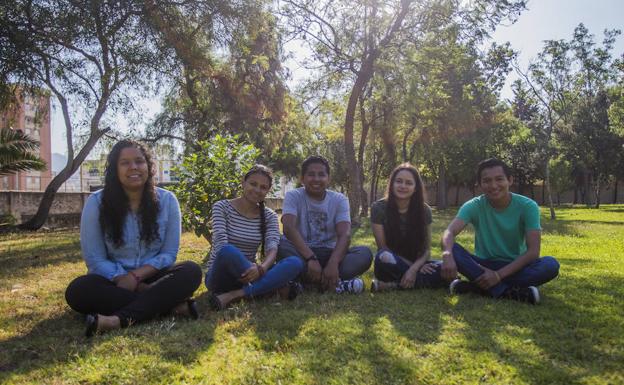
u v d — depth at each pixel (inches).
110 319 139.6
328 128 889.5
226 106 778.8
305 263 188.7
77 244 400.2
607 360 115.0
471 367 111.3
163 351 122.0
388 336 131.6
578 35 772.6
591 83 811.4
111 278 153.6
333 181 1370.6
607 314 153.4
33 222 636.7
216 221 182.1
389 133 870.4
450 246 183.0
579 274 233.0
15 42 515.5
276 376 107.3
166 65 583.8
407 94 661.9
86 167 862.5
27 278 240.8
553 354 118.8
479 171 187.6
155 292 147.2
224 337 133.6
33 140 608.4
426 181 1678.2
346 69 658.2
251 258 189.5
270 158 917.8
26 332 145.1
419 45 622.5
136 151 159.9
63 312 167.9
